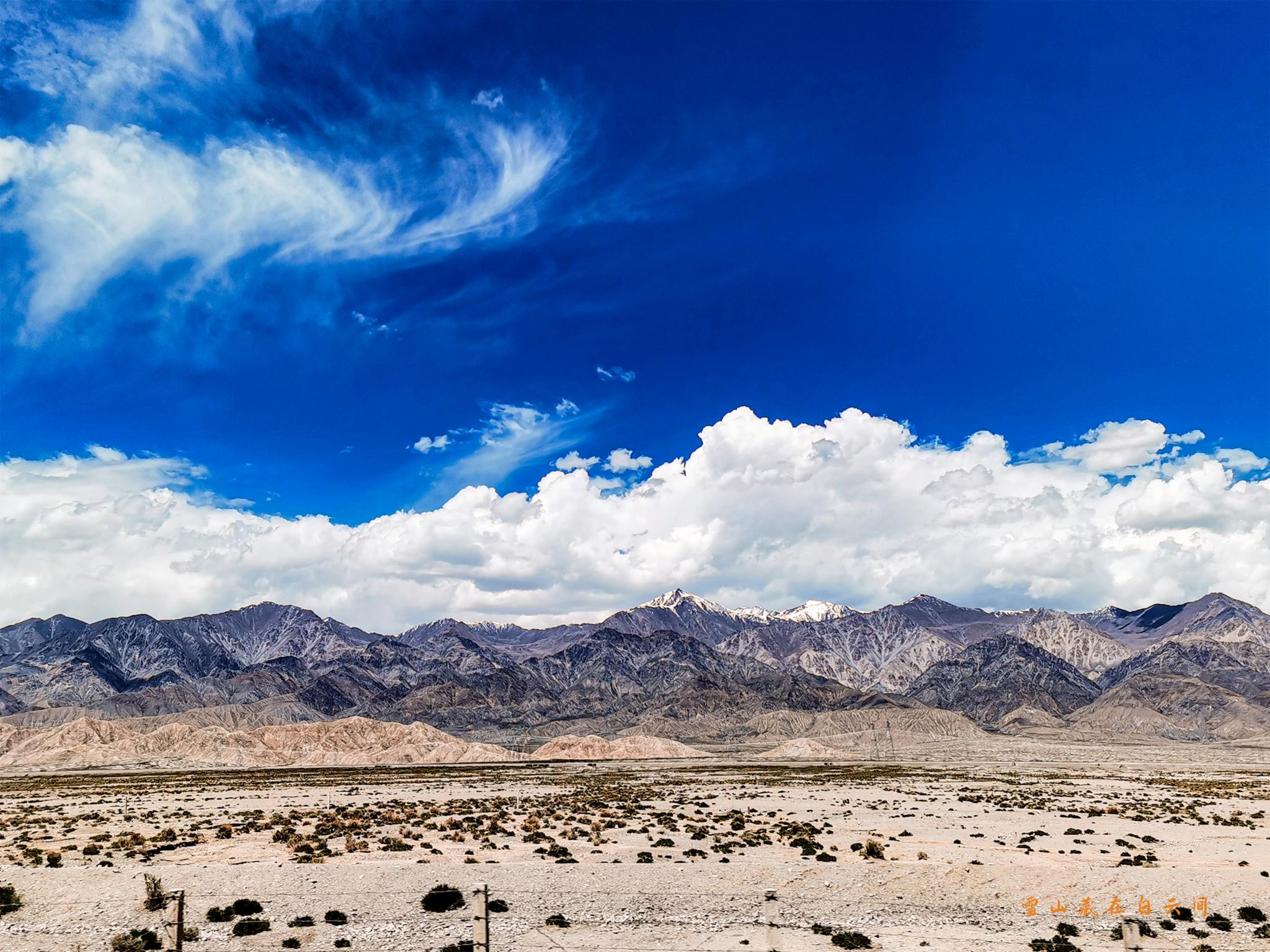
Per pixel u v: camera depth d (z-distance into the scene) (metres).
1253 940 44.53
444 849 67.75
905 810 100.50
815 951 42.12
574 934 44.56
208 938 43.00
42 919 45.56
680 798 116.12
